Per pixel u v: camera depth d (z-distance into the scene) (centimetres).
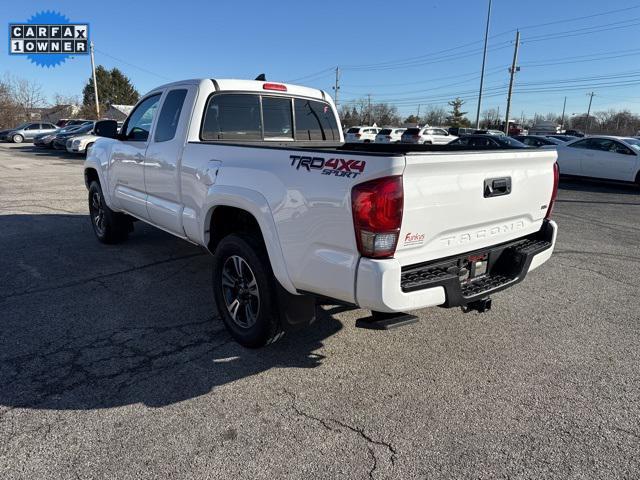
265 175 306
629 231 787
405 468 233
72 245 630
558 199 1138
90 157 616
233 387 300
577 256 624
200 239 388
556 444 252
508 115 3841
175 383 303
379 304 249
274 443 249
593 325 403
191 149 391
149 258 570
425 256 271
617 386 308
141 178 482
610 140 1359
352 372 321
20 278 495
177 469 229
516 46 3744
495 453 244
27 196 1043
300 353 346
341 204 257
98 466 230
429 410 279
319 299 316
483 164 286
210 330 379
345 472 229
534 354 350
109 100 8488
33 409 274
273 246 301
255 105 452
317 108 517
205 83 411
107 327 381
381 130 3544
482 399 291
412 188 250
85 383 301
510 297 468
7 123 5469
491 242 315
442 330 388
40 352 339
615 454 244
